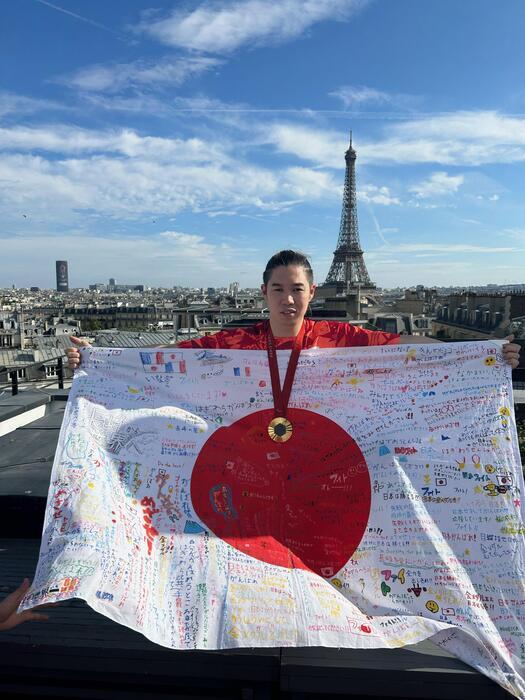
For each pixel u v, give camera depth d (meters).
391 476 1.62
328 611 1.34
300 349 1.82
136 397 1.78
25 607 1.19
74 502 1.47
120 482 1.61
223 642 1.28
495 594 1.45
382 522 1.56
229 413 1.77
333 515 1.59
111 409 1.74
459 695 1.29
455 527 1.54
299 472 1.66
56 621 1.46
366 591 1.46
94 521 1.42
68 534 1.38
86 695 1.41
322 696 1.35
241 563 1.46
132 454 1.67
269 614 1.32
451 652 1.34
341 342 1.89
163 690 1.39
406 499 1.58
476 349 1.76
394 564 1.50
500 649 1.33
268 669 1.31
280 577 1.42
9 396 3.26
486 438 1.67
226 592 1.38
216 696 1.38
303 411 1.76
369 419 1.73
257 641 1.28
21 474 2.09
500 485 1.60
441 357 1.77
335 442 1.70
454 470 1.62
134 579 1.34
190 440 1.71
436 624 1.37
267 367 1.81
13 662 1.36
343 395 1.77
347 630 1.30
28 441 2.51
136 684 1.39
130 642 1.37
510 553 1.50
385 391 1.77
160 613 1.32
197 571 1.44
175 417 1.75
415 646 1.38
